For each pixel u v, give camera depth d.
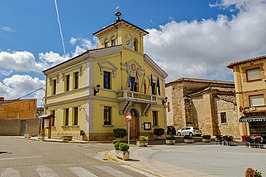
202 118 35.69
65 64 25.84
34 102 39.97
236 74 26.62
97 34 29.41
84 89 22.78
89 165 9.61
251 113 24.70
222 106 31.64
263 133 23.44
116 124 23.77
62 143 20.58
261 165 9.84
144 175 7.98
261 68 24.61
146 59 29.20
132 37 27.97
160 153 14.17
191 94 37.84
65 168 8.75
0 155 12.09
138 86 27.08
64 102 25.28
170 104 41.09
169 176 7.78
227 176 7.71
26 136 29.55
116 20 27.06
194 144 21.36
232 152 14.79
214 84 40.69
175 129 38.94
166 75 32.06
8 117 38.56
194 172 8.39
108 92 23.75
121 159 11.33
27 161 10.27
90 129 21.50
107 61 24.30
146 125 26.86
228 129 30.41
